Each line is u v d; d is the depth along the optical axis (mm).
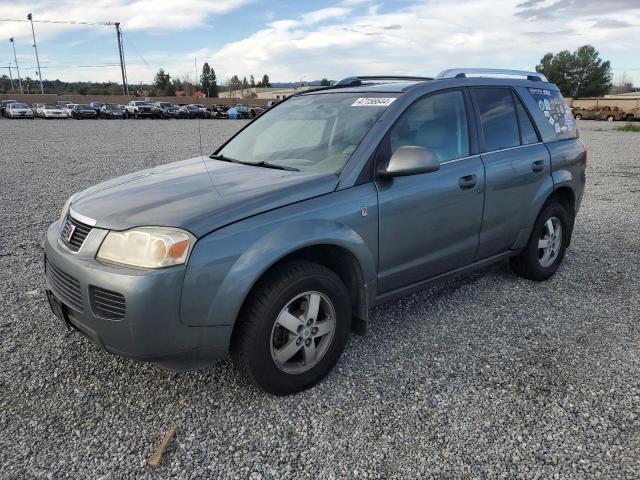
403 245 3400
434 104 3709
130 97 71250
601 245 5996
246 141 4082
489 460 2480
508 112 4324
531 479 2361
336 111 3715
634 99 57406
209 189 3012
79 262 2670
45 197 8734
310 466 2445
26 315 3990
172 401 2932
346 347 3547
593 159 15398
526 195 4305
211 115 51531
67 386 3066
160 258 2500
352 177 3146
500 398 2961
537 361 3363
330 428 2713
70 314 2832
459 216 3732
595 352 3482
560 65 80250
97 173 11531
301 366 3006
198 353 2648
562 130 4891
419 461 2475
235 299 2613
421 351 3494
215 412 2840
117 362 3320
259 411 2850
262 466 2447
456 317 4023
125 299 2480
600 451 2531
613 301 4348
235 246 2617
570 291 4566
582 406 2879
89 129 29062
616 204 8430
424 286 3732
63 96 67812
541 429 2693
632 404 2896
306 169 3314
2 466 2432
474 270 4141
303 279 2848
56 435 2648
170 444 2592
